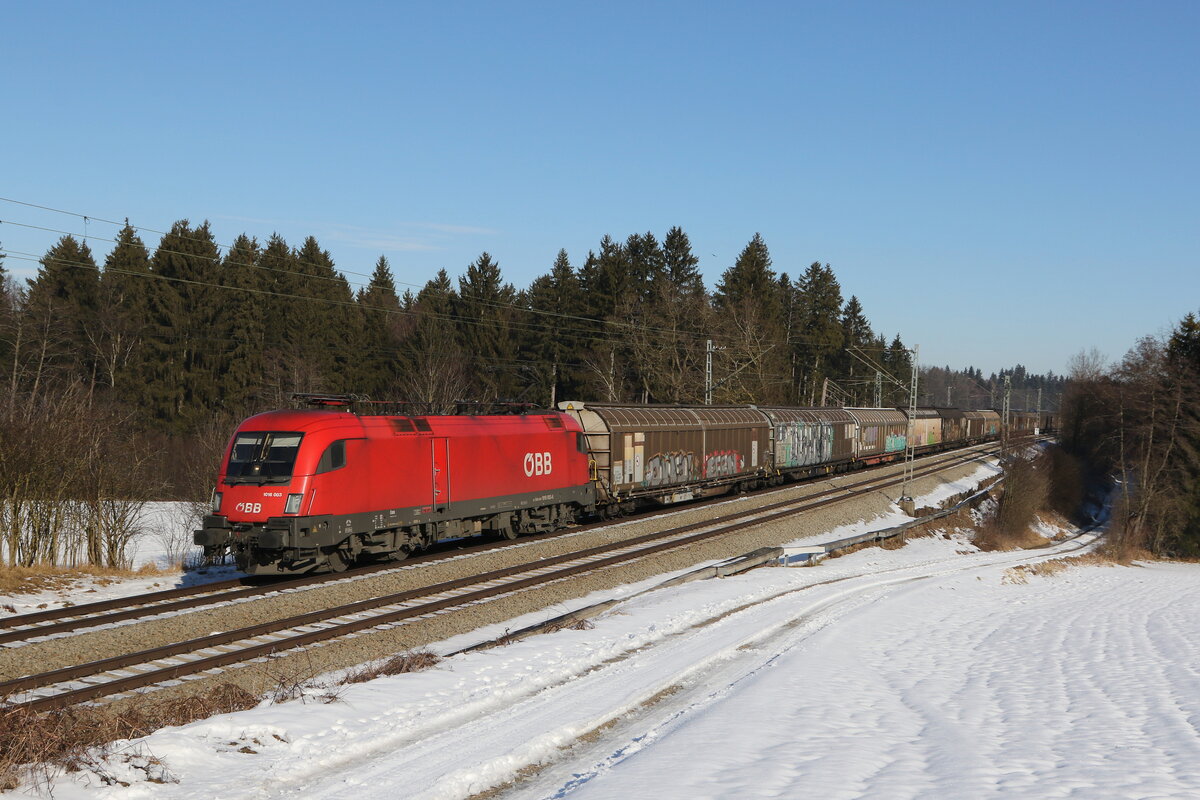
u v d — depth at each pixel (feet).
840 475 171.63
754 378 214.07
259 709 34.94
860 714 38.17
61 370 168.04
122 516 71.46
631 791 26.14
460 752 31.01
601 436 100.83
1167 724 37.09
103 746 28.96
